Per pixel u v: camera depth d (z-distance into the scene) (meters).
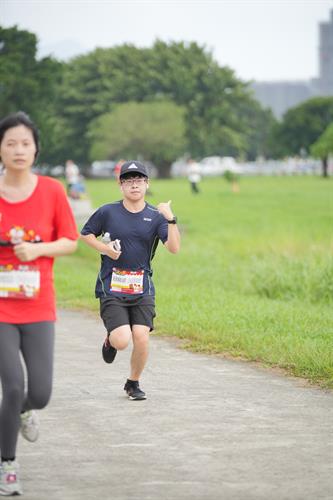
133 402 16.56
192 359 20.97
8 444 11.51
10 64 158.12
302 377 18.95
